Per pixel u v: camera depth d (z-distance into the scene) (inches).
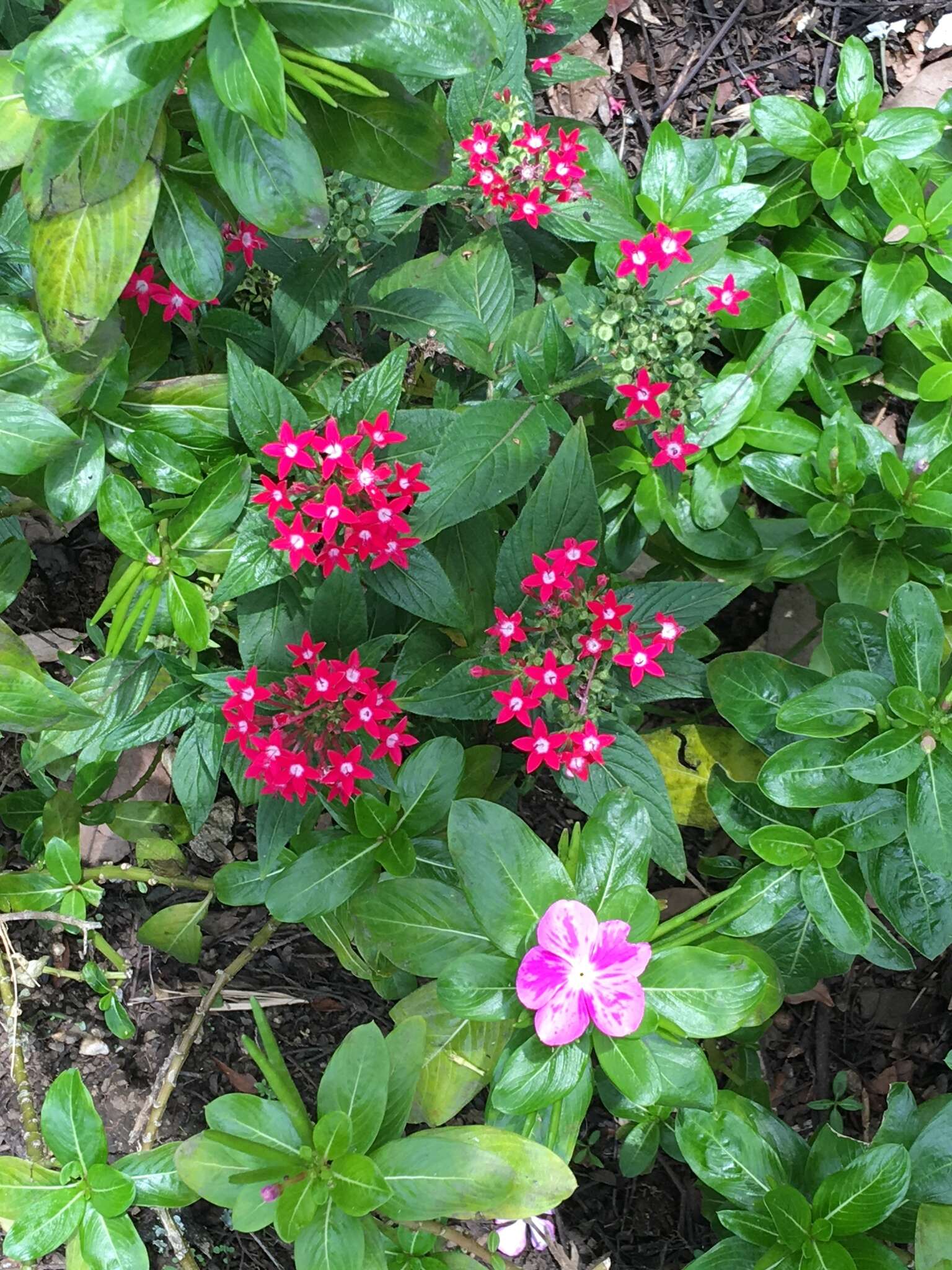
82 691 17.0
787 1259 14.6
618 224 19.2
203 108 11.6
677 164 19.1
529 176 16.6
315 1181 13.3
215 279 13.7
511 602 15.9
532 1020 13.9
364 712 14.2
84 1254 14.0
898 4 24.6
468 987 13.9
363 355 20.2
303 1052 19.6
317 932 17.5
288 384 17.1
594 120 24.4
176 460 15.1
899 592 15.0
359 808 15.3
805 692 16.2
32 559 19.7
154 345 16.2
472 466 15.3
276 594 15.8
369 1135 13.4
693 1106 14.2
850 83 20.1
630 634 14.5
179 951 18.6
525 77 19.5
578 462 14.9
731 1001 13.9
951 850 14.7
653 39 24.6
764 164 21.4
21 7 17.5
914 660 15.2
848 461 17.8
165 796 20.7
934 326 19.8
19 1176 14.1
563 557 14.6
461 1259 15.0
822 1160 15.5
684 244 16.9
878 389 22.1
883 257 19.9
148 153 11.9
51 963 19.3
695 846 21.3
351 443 13.6
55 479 14.8
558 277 20.7
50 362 13.9
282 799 15.2
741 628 22.4
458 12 11.2
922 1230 14.5
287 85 12.4
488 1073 16.1
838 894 15.7
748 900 16.0
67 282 12.3
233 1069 19.3
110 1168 14.0
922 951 16.2
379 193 18.1
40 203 11.7
